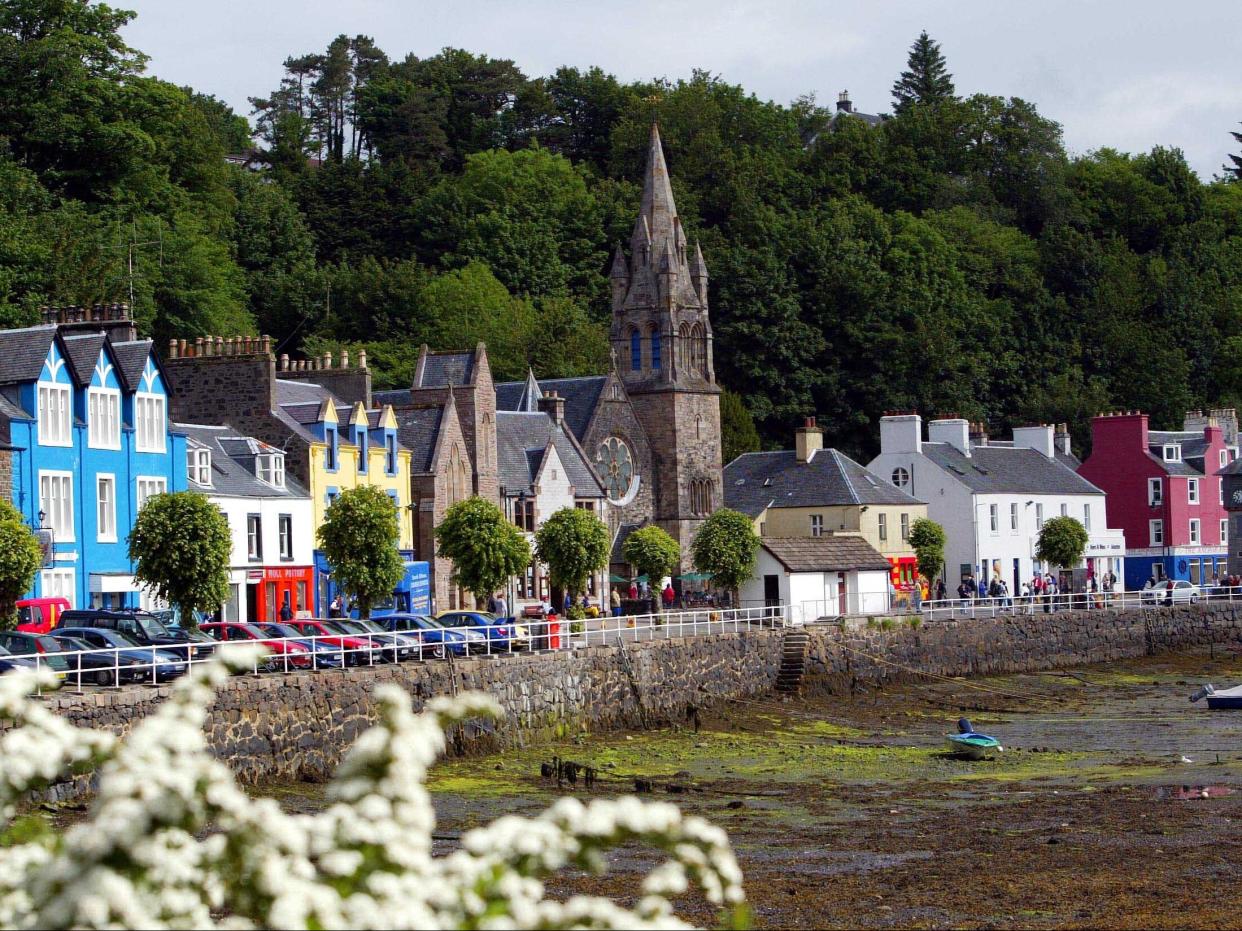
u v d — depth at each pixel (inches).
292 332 6387.8
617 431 4901.6
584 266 7396.7
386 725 618.2
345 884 595.2
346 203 7519.7
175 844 581.3
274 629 2556.6
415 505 3870.6
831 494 4975.4
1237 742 2738.7
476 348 4138.8
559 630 2947.8
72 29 5413.4
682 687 3100.4
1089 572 5689.0
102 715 1854.1
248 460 3388.3
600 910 617.6
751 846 1785.2
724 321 6766.7
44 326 2859.3
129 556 2588.6
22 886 605.3
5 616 2338.8
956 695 3582.7
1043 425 6048.2
